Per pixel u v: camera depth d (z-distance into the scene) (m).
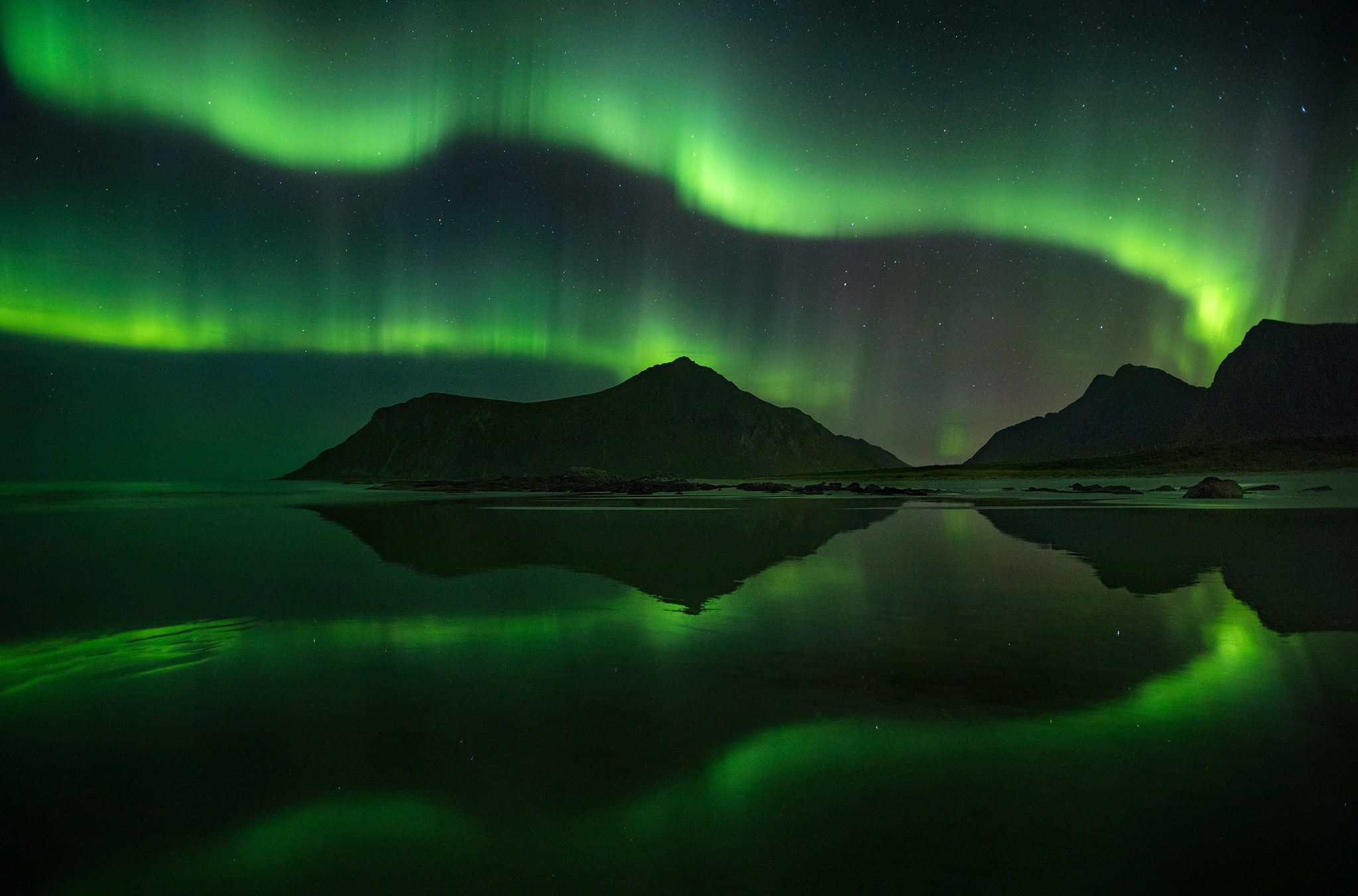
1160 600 9.08
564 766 4.07
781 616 8.18
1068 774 3.92
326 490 72.88
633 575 11.43
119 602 9.23
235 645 6.96
